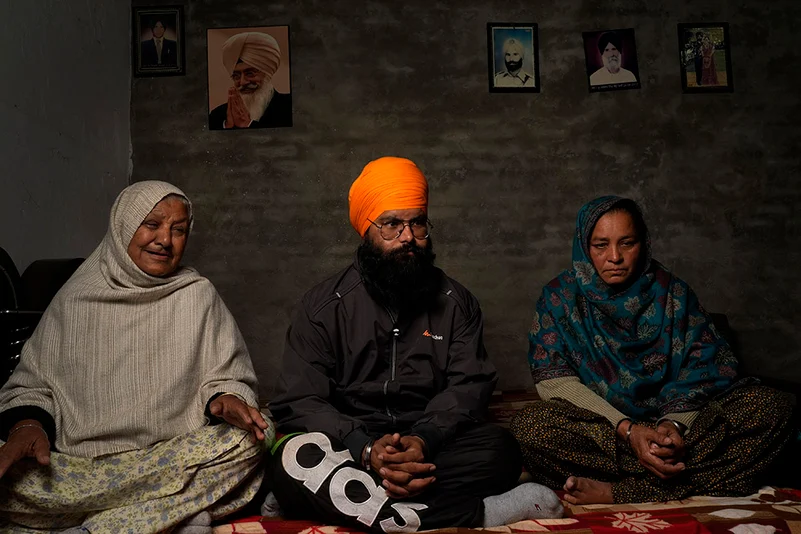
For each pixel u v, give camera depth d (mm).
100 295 2566
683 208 5480
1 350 2945
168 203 2635
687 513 2387
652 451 2570
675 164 5488
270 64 5438
